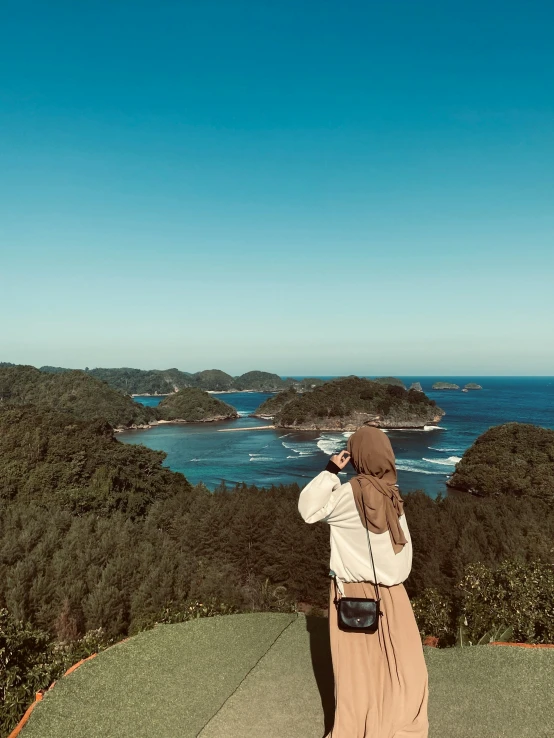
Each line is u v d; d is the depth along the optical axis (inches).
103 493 1871.3
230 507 1427.2
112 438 2834.6
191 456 3777.1
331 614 105.5
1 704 223.1
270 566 1270.9
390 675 99.3
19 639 282.2
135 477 2138.3
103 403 6205.7
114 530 1086.4
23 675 249.8
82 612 764.6
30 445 2148.1
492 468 2492.6
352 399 5615.2
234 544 1294.3
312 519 104.5
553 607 290.8
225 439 4820.4
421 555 1123.9
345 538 102.9
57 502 1723.7
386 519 100.8
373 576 100.6
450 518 1317.7
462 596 431.8
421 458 3484.3
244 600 929.5
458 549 1096.2
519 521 1275.8
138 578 840.9
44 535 1008.9
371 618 96.8
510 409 6953.7
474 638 280.8
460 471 2657.5
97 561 896.3
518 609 291.1
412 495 1562.5
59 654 284.8
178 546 1327.5
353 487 101.7
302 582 1234.0
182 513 1581.0
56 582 800.9
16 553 919.0
